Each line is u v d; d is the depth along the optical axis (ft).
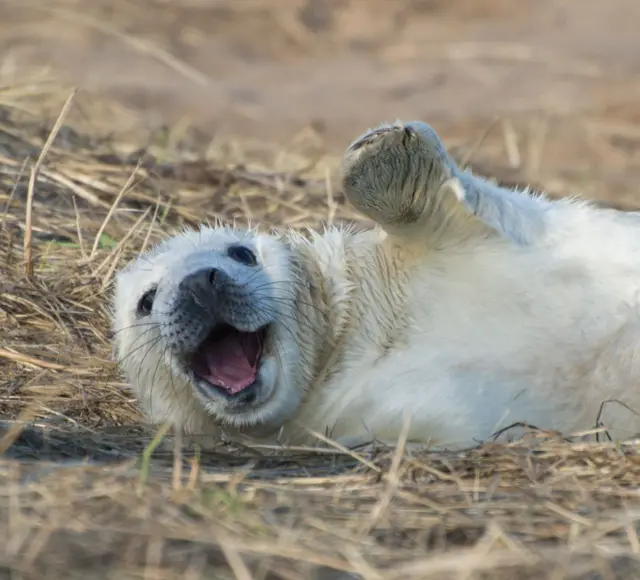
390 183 73.05
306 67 207.51
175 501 58.65
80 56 200.03
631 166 157.07
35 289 94.84
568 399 70.74
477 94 189.47
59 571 53.01
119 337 79.56
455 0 233.96
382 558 54.70
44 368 86.38
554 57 203.62
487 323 72.59
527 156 157.28
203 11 227.61
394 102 186.70
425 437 70.23
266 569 53.57
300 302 75.72
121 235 103.81
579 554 54.65
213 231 80.53
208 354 75.25
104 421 80.53
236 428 75.51
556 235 75.46
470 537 56.65
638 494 60.59
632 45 209.26
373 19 228.84
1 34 206.49
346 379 74.28
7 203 105.09
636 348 70.18
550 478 62.64
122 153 123.13
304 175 125.70
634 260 73.72
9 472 61.31
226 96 185.88
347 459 68.80
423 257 75.77
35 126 123.54
